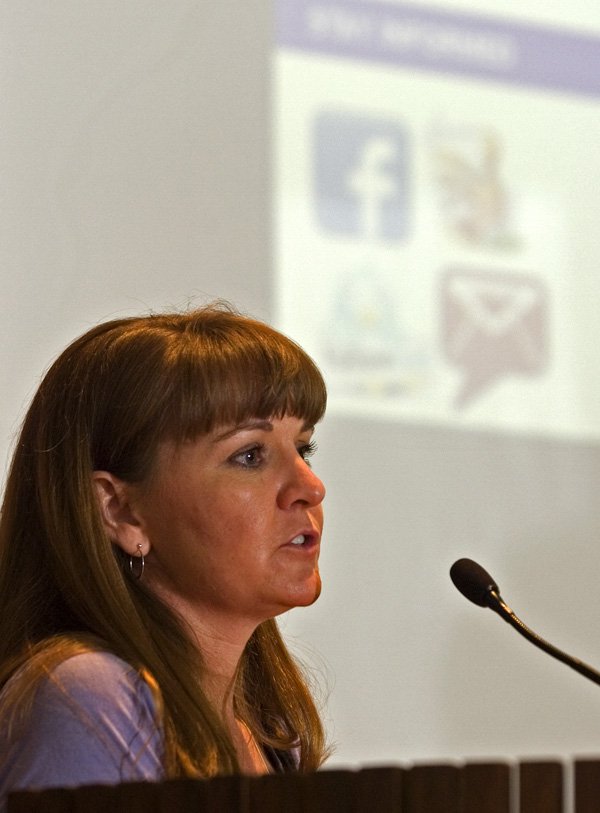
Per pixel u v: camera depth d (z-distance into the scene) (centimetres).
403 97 852
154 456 351
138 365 356
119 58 777
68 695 315
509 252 868
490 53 879
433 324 844
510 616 361
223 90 802
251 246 796
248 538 347
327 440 812
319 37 834
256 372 351
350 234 827
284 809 239
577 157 891
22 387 734
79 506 355
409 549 830
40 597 359
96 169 763
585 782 245
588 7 909
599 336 885
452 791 243
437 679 829
